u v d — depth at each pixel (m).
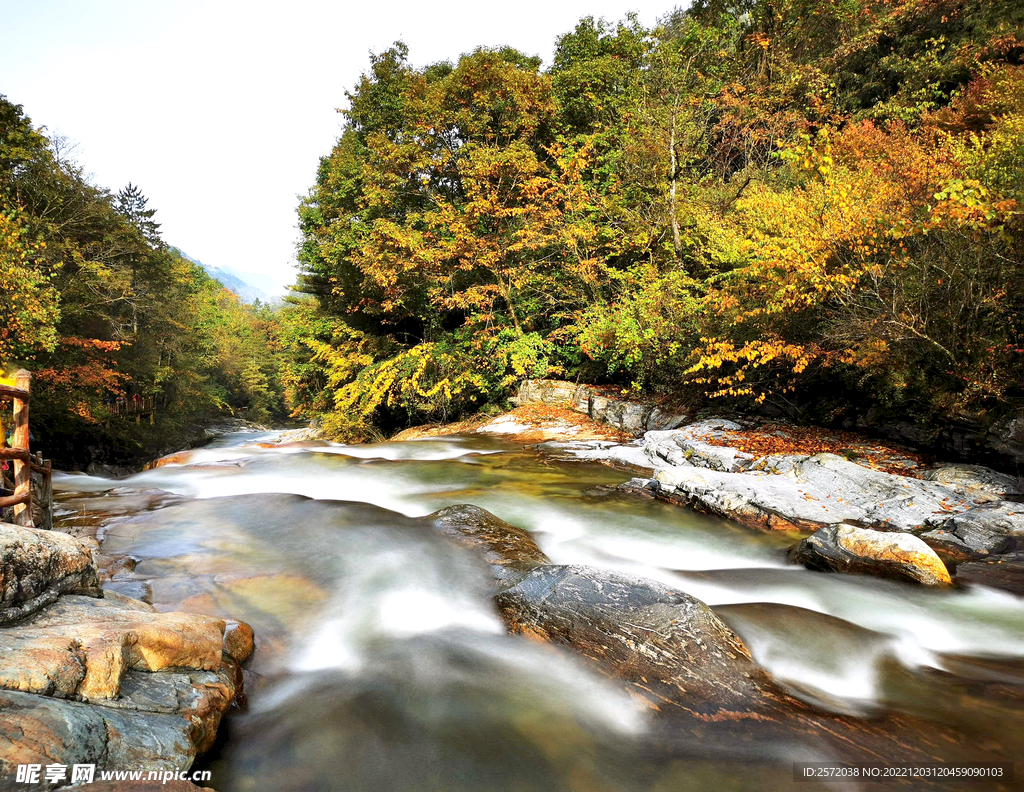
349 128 23.03
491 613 4.31
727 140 17.08
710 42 20.20
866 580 5.09
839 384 10.12
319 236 22.33
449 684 3.51
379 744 2.99
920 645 4.12
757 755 2.91
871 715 3.23
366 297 20.22
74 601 3.13
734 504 6.88
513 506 7.42
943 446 7.67
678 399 12.66
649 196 16.61
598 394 14.48
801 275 8.29
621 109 17.52
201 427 40.50
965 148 7.59
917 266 7.43
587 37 21.03
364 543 5.51
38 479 5.02
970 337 7.09
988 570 5.12
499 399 17.53
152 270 29.39
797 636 4.08
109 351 24.91
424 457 11.28
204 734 2.69
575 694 3.44
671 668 3.54
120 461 26.75
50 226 20.47
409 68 20.95
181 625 3.19
